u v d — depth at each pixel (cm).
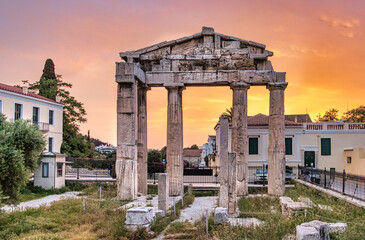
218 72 2675
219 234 1336
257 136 3816
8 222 1688
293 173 3522
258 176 3384
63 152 5091
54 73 5972
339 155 3841
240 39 2702
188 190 2894
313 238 1064
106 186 3189
